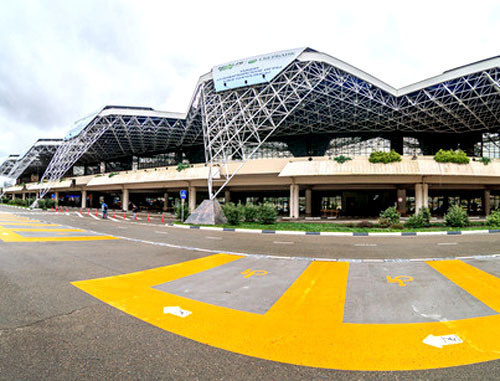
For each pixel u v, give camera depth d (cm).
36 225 1866
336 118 3772
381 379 269
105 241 1226
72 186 5472
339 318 414
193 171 3600
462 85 2692
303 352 319
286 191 4084
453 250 1045
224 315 421
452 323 396
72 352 310
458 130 4069
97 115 3856
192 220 2275
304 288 562
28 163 6950
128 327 375
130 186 4491
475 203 3950
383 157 2759
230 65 2661
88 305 454
